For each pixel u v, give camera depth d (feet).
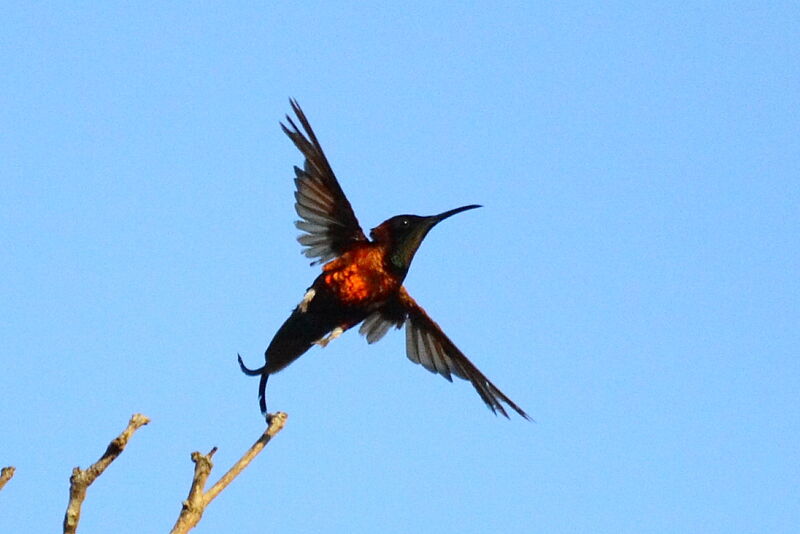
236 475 22.44
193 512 21.34
